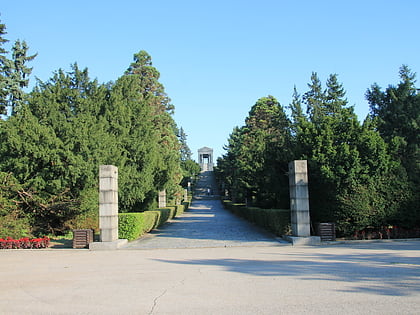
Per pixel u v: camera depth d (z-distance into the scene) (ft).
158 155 79.00
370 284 23.67
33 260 39.58
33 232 59.16
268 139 89.86
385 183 51.65
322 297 20.88
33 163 55.77
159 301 21.30
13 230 53.11
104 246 48.21
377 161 51.26
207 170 342.85
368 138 51.08
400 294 21.12
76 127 58.29
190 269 31.53
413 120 89.10
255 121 131.95
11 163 56.44
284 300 20.53
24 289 25.39
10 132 55.36
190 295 22.38
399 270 28.04
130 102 75.66
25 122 56.95
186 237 59.98
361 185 51.13
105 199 50.16
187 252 43.86
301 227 50.16
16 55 113.60
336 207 51.42
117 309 19.99
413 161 72.74
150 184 71.05
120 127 67.87
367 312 18.03
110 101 70.69
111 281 27.32
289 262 33.47
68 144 56.54
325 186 52.19
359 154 51.85
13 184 54.70
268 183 65.51
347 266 30.37
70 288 25.32
